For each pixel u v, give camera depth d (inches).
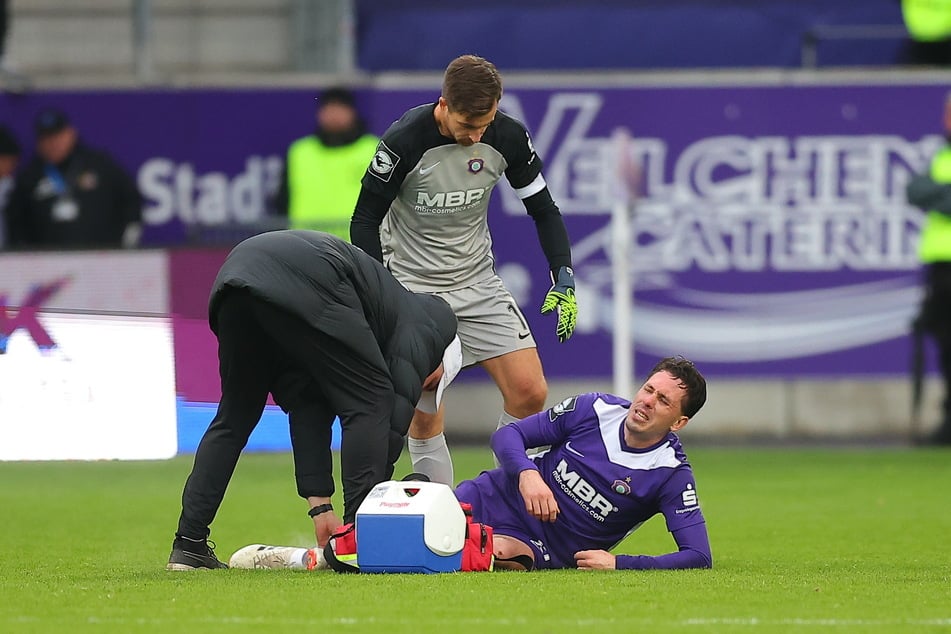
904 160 1768.0
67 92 1755.7
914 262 1771.7
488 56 1932.8
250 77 1771.7
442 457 972.6
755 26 1936.5
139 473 1537.9
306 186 1743.4
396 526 730.2
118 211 1761.8
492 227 1750.7
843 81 1769.2
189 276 1535.4
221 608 629.3
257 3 2048.5
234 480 1477.6
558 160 1766.7
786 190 1770.4
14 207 1754.4
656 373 761.0
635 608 633.0
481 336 956.6
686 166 1770.4
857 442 1802.4
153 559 901.2
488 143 901.8
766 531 1085.1
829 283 1774.1
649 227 1766.7
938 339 1776.6
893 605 653.9
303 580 714.2
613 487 770.2
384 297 766.5
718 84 1766.7
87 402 1439.5
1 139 1749.5
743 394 1802.4
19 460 1443.2
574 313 907.4
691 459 1664.6
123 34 2032.5
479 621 597.0
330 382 753.0
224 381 773.3
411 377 768.3
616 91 1766.7
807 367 1781.5
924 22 1916.8
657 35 1939.0
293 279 734.5
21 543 1003.9
